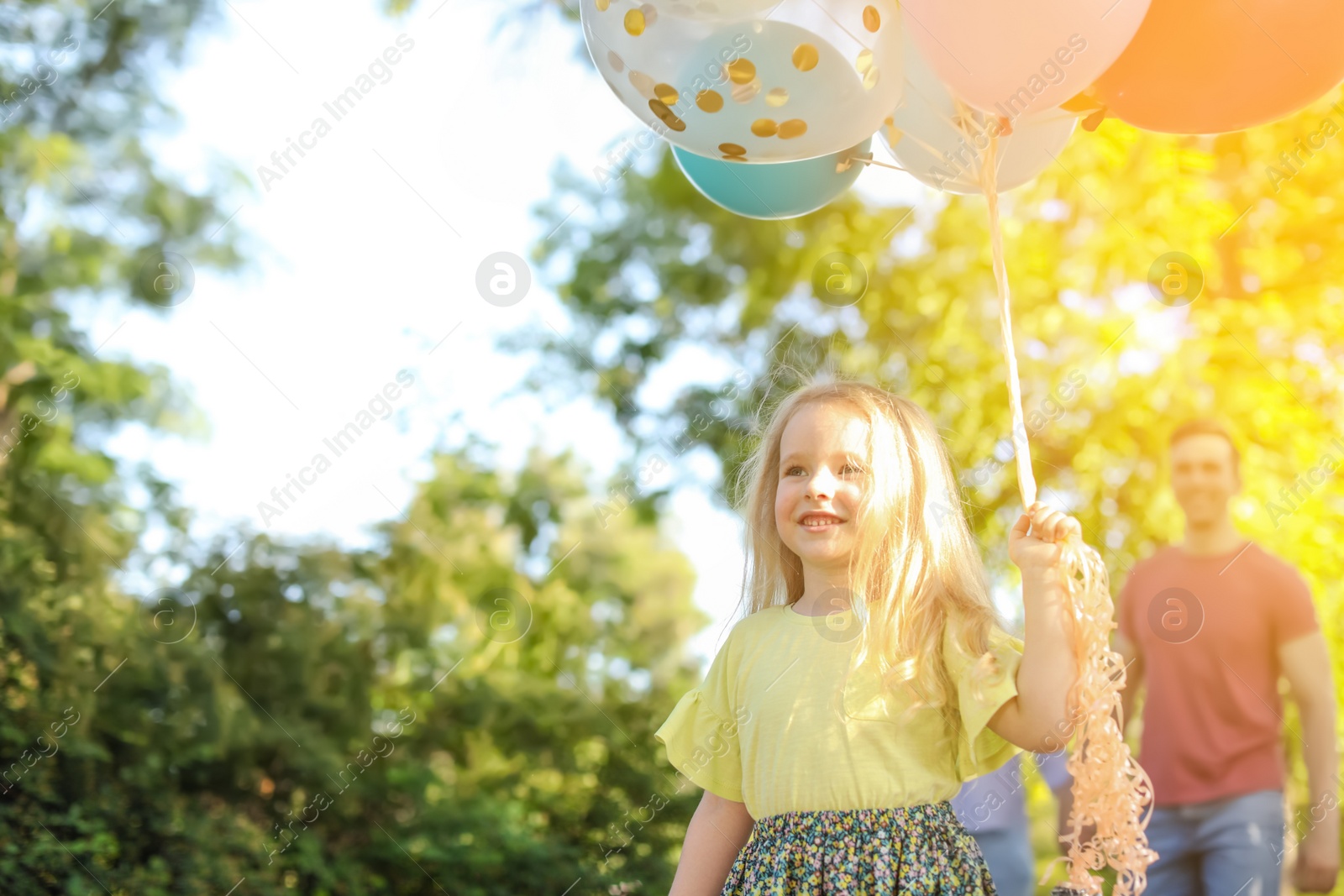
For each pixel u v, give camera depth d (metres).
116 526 5.39
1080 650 1.58
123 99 5.61
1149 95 1.97
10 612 5.05
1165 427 4.54
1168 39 1.88
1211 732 2.51
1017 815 2.65
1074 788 1.57
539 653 5.99
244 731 5.29
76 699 5.12
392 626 5.70
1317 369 4.63
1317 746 2.57
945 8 1.77
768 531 1.98
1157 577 2.69
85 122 5.56
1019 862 2.62
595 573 6.07
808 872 1.61
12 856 4.80
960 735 1.69
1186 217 4.66
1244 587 2.58
